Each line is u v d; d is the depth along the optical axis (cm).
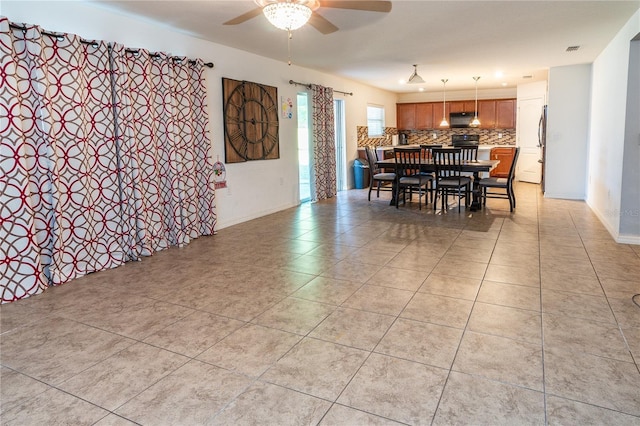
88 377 202
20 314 277
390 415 170
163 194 429
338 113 820
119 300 298
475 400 178
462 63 641
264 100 580
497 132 1027
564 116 676
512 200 593
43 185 321
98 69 354
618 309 263
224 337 240
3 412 177
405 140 1108
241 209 554
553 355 212
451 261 371
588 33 457
